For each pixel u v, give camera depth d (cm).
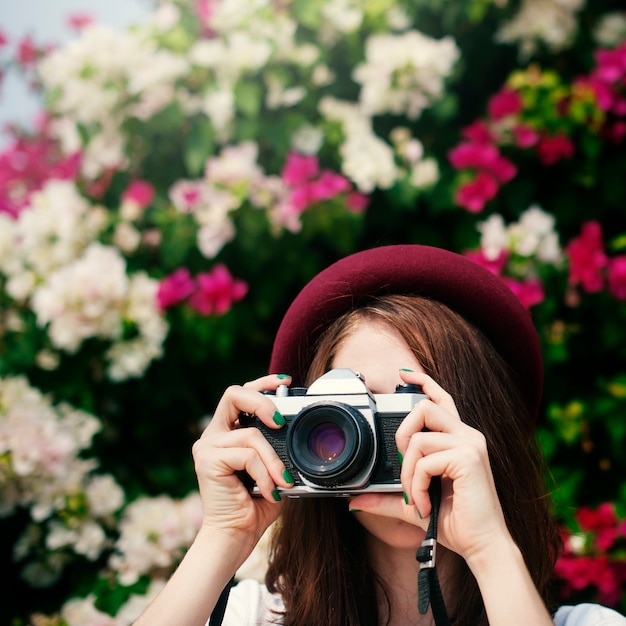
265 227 245
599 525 221
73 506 238
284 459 133
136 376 252
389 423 129
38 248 256
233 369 264
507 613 111
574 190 258
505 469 139
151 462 266
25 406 240
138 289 246
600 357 251
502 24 263
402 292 153
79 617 228
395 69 247
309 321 156
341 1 254
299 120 254
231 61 247
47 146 303
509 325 154
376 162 244
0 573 260
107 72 255
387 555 143
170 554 233
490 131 253
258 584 163
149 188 256
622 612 222
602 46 262
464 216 258
